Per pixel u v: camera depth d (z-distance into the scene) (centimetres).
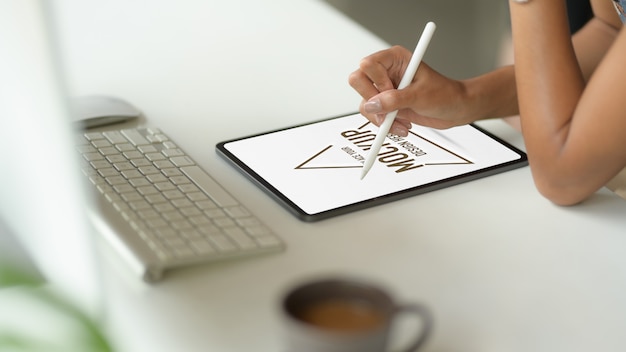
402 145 119
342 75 144
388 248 96
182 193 104
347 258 94
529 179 113
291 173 111
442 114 117
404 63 116
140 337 80
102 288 78
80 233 77
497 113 124
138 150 115
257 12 169
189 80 141
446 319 84
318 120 127
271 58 150
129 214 98
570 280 91
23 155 80
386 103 109
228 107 131
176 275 90
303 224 101
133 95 134
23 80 76
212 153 117
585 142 104
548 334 82
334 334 63
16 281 55
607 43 136
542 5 108
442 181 110
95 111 124
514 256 95
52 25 74
